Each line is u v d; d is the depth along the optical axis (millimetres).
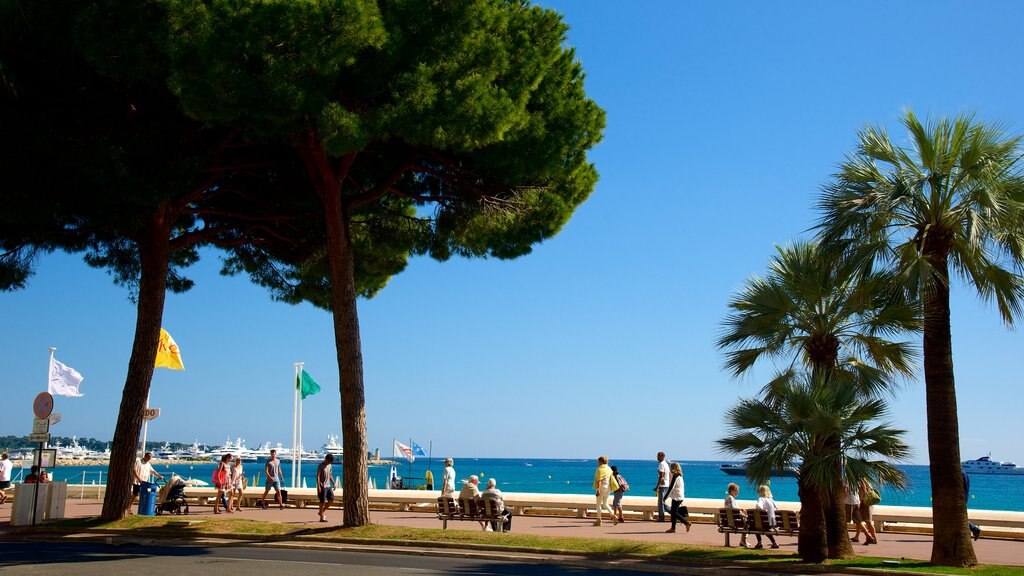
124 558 13523
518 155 16812
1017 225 12844
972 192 13172
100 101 15797
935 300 13406
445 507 18250
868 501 16625
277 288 23141
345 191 19609
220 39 13086
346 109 14883
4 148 14195
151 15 13844
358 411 17172
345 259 17328
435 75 15102
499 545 14992
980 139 13125
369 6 13797
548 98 17484
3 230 17984
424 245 21297
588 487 96938
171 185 15336
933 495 12984
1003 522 18266
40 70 14969
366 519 17062
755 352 15430
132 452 18422
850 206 13523
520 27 17109
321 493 19922
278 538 16406
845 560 13180
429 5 14945
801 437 13391
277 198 19406
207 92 13438
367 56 14805
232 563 12859
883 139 13914
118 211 15328
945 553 12648
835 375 14750
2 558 13492
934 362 13273
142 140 15555
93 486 31281
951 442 12977
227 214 18797
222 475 22844
